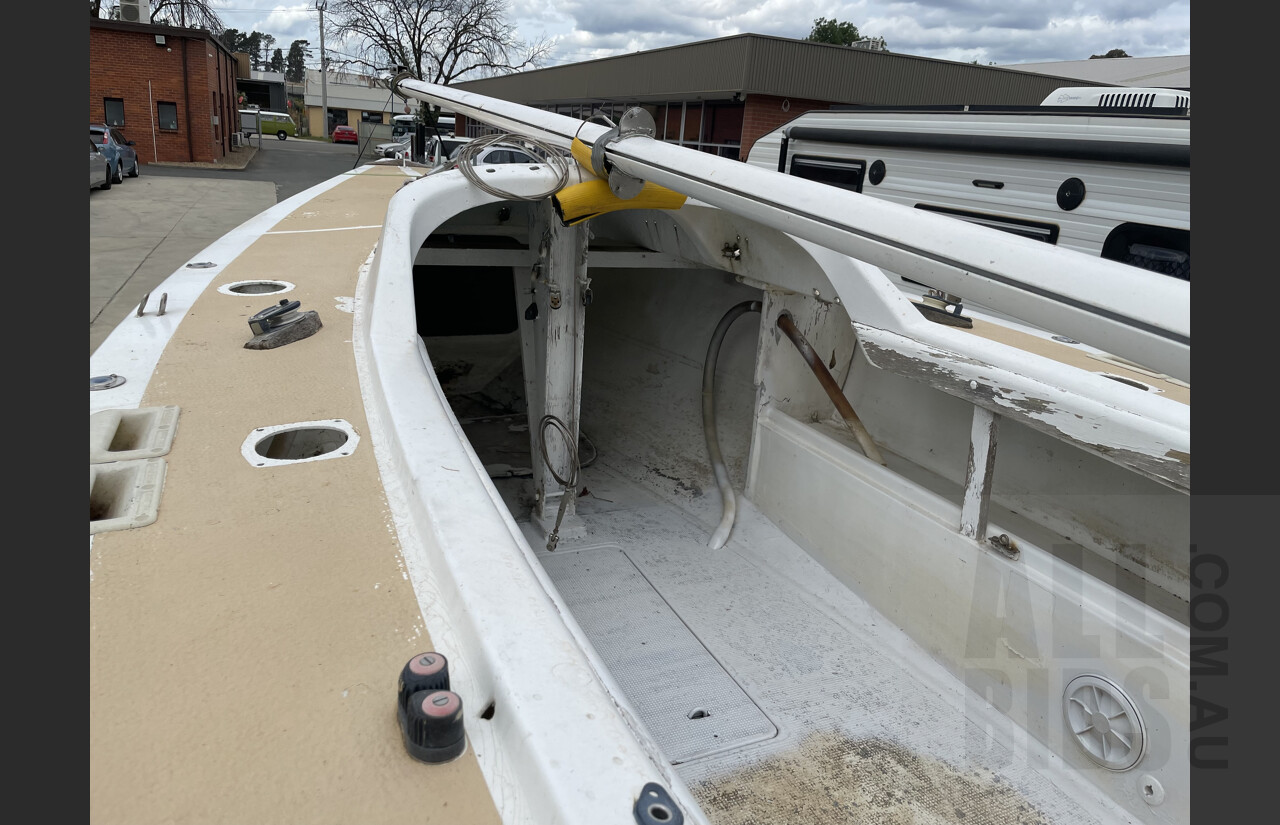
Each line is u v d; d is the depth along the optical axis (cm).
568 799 71
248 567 107
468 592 99
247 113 3819
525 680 85
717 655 280
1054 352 255
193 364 179
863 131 391
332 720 83
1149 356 128
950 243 153
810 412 378
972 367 232
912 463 328
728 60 1370
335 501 125
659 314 529
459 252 370
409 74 495
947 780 221
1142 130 265
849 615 297
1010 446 283
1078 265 137
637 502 413
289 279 258
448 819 72
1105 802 205
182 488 126
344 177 593
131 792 73
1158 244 264
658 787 74
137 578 103
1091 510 253
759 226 306
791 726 243
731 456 424
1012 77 1504
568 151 306
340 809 73
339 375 176
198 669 88
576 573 339
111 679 86
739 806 213
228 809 72
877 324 269
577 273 347
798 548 343
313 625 97
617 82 1762
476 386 612
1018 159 310
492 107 370
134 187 1479
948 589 257
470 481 126
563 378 362
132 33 1962
